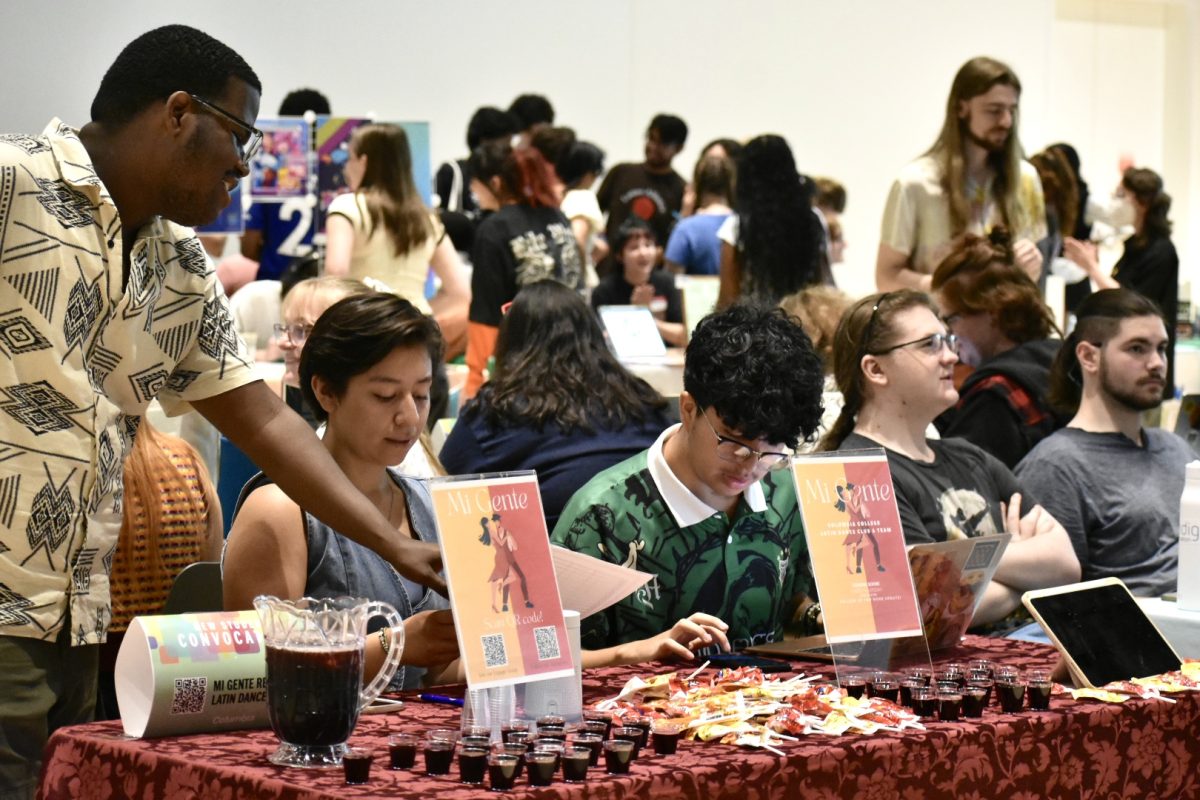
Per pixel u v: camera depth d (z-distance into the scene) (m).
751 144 5.93
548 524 3.43
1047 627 2.26
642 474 2.52
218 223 5.42
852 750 1.78
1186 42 12.12
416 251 5.38
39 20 6.61
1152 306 3.58
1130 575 3.51
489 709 1.82
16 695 2.05
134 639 1.79
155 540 2.89
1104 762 2.07
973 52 10.76
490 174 6.88
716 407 2.36
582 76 9.36
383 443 2.21
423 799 1.53
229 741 1.77
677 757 1.73
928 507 3.06
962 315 4.19
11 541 2.03
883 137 10.51
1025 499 3.26
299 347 3.71
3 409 2.01
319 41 8.38
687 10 9.70
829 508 2.16
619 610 2.52
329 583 2.20
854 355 3.13
